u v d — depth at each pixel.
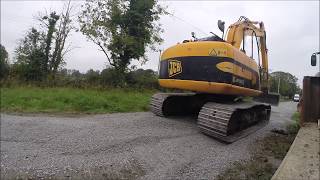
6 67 22.69
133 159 5.78
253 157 6.48
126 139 6.95
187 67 8.83
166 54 9.59
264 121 11.14
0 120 9.09
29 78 22.86
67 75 23.91
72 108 12.25
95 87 21.25
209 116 7.89
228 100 9.88
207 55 8.54
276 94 12.45
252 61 10.17
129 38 23.53
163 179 5.07
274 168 5.76
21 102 12.98
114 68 24.64
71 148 6.34
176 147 6.67
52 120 9.27
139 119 9.47
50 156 5.85
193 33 9.60
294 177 4.31
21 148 6.34
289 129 9.98
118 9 23.89
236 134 8.13
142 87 24.59
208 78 8.44
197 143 7.12
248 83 9.60
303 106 7.64
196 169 5.56
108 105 13.14
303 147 5.47
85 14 24.52
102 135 7.31
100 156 5.89
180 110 10.82
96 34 23.94
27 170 5.17
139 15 23.75
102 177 4.98
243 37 10.38
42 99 13.80
